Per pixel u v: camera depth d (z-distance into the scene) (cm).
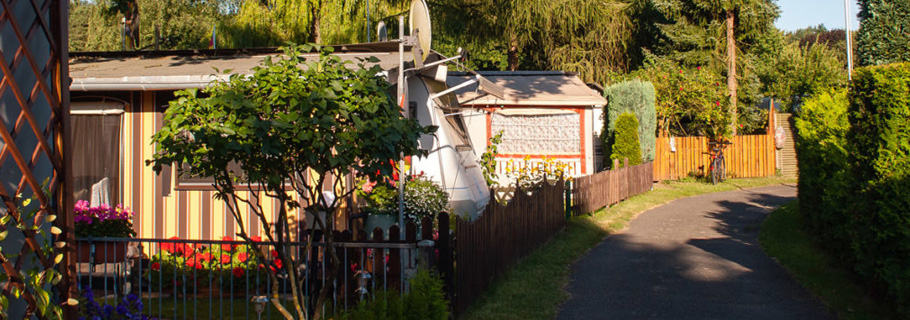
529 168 1828
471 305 703
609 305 756
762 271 905
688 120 2341
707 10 2641
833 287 786
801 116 1171
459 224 660
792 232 1123
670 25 2675
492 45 3275
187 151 456
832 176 942
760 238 1130
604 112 2033
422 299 545
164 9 2991
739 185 2027
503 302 733
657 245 1105
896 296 629
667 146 2177
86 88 816
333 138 459
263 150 435
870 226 666
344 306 653
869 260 698
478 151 1969
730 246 1081
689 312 727
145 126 873
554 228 1153
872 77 670
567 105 1977
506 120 1981
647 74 2230
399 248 629
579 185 1340
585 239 1144
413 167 1036
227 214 869
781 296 783
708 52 2602
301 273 821
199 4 3127
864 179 684
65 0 428
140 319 545
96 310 517
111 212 782
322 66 475
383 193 857
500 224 838
